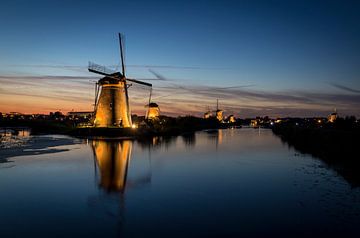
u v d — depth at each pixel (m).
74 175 16.64
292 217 9.83
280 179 16.16
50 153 27.06
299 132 53.28
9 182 14.73
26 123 100.94
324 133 36.75
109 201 11.52
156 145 37.75
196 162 22.59
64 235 8.27
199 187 14.04
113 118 52.41
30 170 18.17
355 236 8.31
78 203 11.22
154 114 85.75
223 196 12.45
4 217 9.68
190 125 101.94
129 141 43.16
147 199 11.87
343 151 24.50
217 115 177.38
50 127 69.56
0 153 26.94
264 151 31.73
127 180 15.45
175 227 8.88
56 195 12.33
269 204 11.31
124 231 8.56
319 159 24.95
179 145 38.78
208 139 53.78
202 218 9.67
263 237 8.22
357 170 17.72
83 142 39.88
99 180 15.32
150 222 9.27
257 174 17.66
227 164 21.75
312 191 13.46
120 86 53.25
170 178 16.16
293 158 25.62
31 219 9.49
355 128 41.91
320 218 9.76
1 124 100.06
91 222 9.25
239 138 58.41
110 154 26.70
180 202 11.49
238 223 9.25
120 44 54.12
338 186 14.48
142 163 21.62
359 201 11.78
